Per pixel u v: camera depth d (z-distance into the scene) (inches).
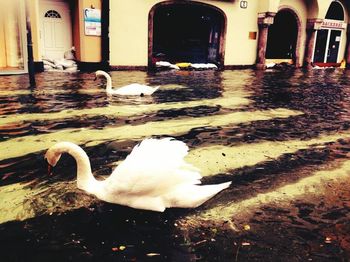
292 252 128.3
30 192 165.5
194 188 151.3
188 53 933.8
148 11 743.1
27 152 219.0
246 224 145.5
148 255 123.9
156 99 412.2
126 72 697.6
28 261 119.1
